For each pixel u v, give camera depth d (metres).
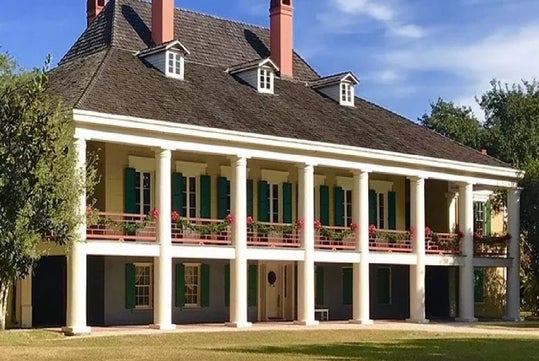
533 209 42.53
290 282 38.41
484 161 41.50
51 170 24.86
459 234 40.41
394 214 42.03
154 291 31.70
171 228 32.25
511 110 63.34
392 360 22.42
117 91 31.56
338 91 41.28
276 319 37.94
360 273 36.72
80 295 28.77
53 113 25.59
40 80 25.36
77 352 23.02
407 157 37.94
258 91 38.28
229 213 35.34
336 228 37.16
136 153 33.81
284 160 34.50
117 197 33.22
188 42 39.84
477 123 65.50
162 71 35.41
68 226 25.33
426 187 44.69
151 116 30.66
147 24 38.97
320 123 37.50
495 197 46.31
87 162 29.91
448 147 41.50
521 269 45.34
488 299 45.81
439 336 31.28
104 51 35.53
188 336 28.62
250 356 22.59
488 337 30.95
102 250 29.67
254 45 42.84
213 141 32.41
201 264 35.75
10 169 24.19
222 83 37.53
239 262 33.12
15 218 24.16
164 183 31.20
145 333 29.03
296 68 43.28
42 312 33.97
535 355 24.22
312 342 28.23
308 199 35.12
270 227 34.78
